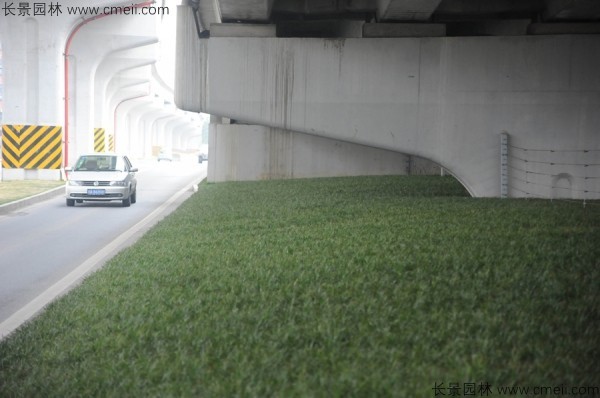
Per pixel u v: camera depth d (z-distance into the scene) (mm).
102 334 7395
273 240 12367
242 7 19000
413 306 7156
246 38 20469
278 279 8930
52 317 8516
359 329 6547
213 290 8750
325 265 9391
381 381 5227
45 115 36562
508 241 10312
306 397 5059
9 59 36156
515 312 6711
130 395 5699
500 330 6230
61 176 36719
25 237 17859
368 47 19875
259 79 20438
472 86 19344
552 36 19047
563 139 19094
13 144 36188
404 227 12484
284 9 20656
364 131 19906
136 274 10438
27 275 12812
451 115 19469
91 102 48594
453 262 8891
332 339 6297
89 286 10086
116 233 18500
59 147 36594
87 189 25125
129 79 69750
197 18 22531
